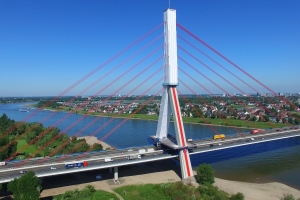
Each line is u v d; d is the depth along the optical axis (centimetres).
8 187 6988
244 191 8450
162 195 7931
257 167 11050
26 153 12838
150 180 9269
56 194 8000
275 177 9894
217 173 10331
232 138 13238
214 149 10869
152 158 9512
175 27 10362
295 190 8650
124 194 7962
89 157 9725
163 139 10994
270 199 7906
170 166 10869
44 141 14650
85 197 7694
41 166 8700
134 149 11000
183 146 9500
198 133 19162
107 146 14925
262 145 15025
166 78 10456
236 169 10800
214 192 7788
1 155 11269
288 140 16450
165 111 11044
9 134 17262
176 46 10356
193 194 7656
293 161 11869
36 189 7006
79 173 9794
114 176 9156
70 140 14425
